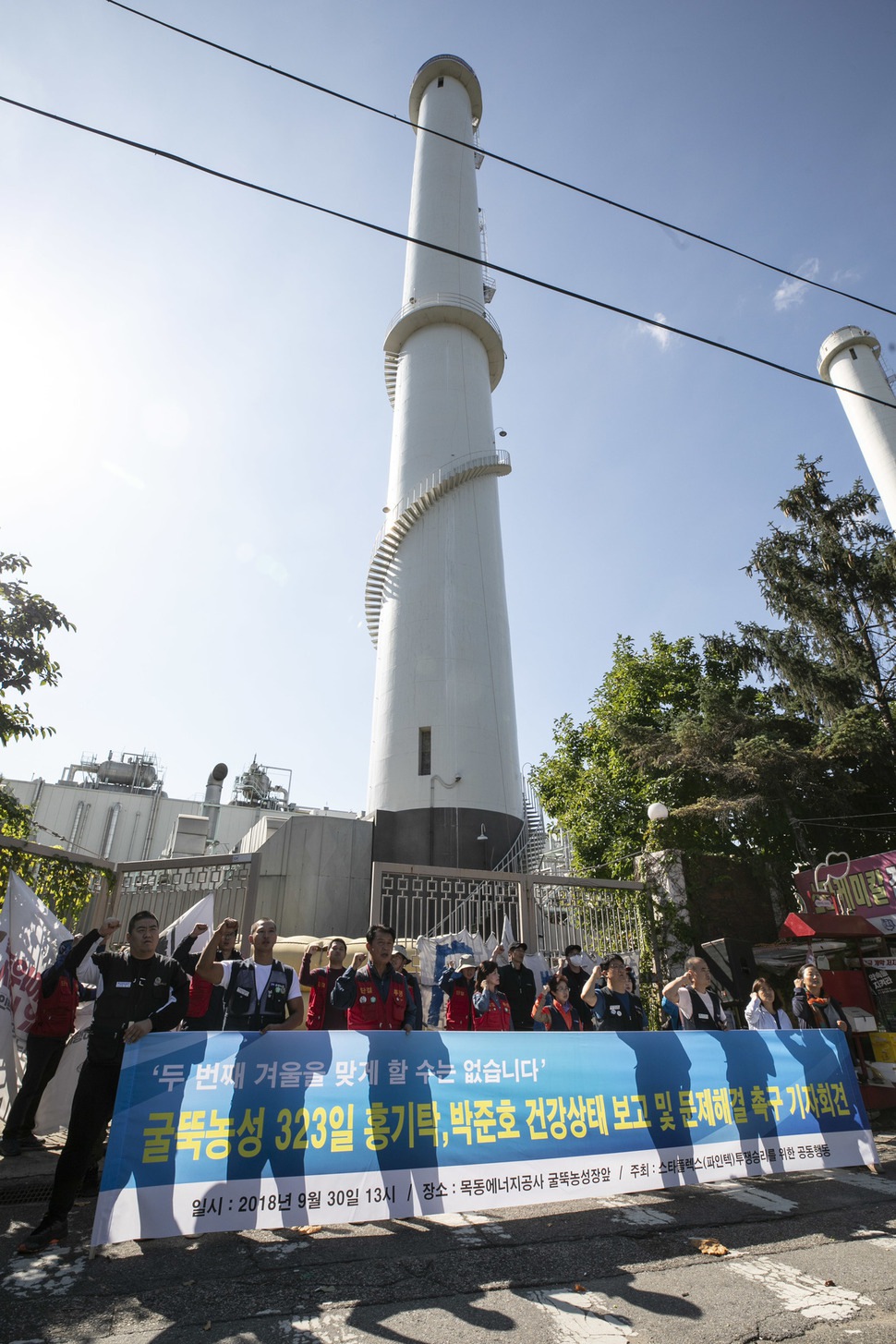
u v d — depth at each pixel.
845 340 36.28
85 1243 4.63
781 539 20.11
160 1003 5.26
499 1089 5.52
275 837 21.25
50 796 46.19
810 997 8.34
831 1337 3.55
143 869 10.86
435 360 30.88
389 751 24.38
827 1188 6.16
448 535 27.23
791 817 15.20
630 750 17.83
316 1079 5.13
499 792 23.83
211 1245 4.72
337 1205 4.83
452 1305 3.84
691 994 7.67
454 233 34.09
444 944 10.99
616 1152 5.66
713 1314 3.77
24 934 7.05
